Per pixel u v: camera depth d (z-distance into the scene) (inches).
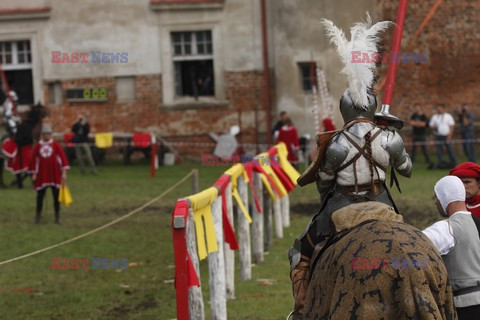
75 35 1514.5
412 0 1446.9
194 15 1504.7
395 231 238.1
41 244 742.5
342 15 1421.0
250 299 527.5
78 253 702.5
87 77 1519.4
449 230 292.0
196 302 376.2
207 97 1524.4
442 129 1250.0
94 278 610.9
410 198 943.0
